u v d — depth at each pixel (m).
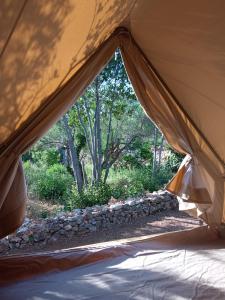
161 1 2.35
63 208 6.31
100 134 7.21
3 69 1.91
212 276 2.59
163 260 2.88
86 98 7.01
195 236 3.38
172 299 2.25
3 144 2.34
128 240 3.26
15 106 2.20
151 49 2.82
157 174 7.84
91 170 8.05
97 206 5.95
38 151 8.27
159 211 6.50
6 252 4.51
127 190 7.03
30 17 1.72
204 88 3.04
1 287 2.40
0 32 1.68
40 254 2.74
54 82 2.34
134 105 7.64
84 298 2.25
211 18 2.46
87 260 2.84
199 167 3.30
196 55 2.78
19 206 2.45
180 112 3.21
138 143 8.35
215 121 3.23
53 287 2.41
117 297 2.27
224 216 3.48
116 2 2.17
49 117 2.42
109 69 6.97
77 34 2.15
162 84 3.03
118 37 2.64
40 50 1.99
